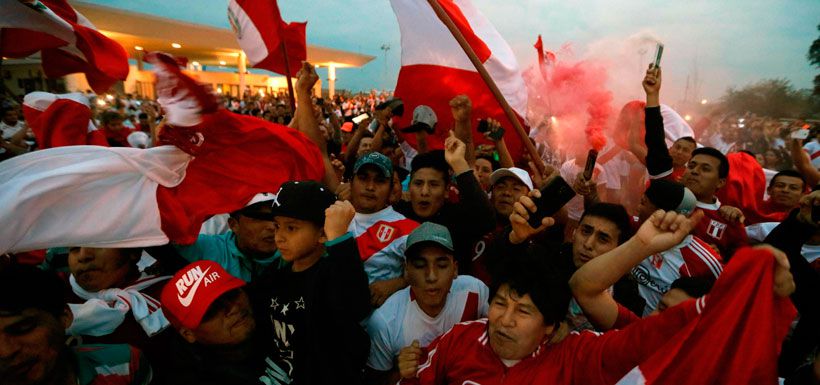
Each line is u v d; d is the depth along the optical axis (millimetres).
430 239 1876
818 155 6664
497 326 1501
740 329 1138
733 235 2977
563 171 3520
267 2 3100
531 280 1472
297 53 3305
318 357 1644
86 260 1940
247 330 1659
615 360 1340
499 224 2939
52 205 1782
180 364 1652
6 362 1250
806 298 1925
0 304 1233
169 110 1567
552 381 1457
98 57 2369
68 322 1460
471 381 1577
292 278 1766
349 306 1607
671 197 2373
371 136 4816
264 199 2211
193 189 2172
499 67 3312
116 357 1621
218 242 2332
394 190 2990
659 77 2725
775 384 1122
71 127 2574
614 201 3857
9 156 5535
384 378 2020
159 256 2248
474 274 2648
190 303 1540
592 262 1497
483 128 3059
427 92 3521
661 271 2484
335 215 1615
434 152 2807
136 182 1986
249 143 2312
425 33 3426
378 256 2473
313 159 2598
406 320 2008
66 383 1414
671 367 1220
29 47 2309
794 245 2041
